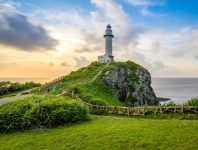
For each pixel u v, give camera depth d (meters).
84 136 21.06
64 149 18.81
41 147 19.70
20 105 28.03
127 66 86.06
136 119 28.00
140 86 82.25
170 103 32.81
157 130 20.97
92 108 36.91
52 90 59.62
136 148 17.62
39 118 26.09
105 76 73.69
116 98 67.88
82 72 83.44
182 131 20.25
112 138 19.83
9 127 24.88
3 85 74.31
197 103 30.66
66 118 26.34
